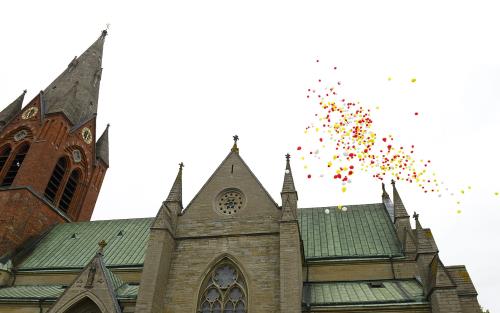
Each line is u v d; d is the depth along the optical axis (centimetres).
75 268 4012
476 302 3178
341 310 2780
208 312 2759
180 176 3494
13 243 4500
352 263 3556
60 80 6384
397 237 3828
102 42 7388
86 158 5956
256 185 3275
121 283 3394
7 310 3341
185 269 2939
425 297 2773
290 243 2780
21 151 5456
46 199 5091
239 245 2967
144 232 4616
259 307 2655
